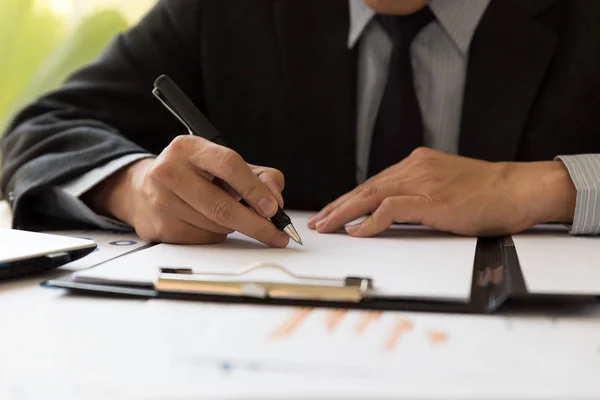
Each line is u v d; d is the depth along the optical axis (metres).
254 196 0.65
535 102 1.00
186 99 0.74
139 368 0.35
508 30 1.00
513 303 0.47
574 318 0.44
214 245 0.67
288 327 0.42
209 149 0.66
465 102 1.00
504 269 0.54
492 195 0.73
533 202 0.73
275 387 0.32
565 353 0.37
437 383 0.33
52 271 0.60
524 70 0.99
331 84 1.05
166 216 0.67
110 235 0.80
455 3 1.01
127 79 1.07
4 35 1.59
